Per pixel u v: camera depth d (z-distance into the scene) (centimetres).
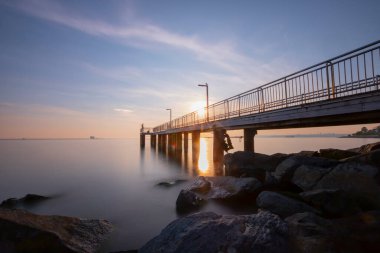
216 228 546
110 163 3597
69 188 1838
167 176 2298
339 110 957
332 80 985
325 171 916
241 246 495
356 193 787
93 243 714
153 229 927
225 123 1984
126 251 708
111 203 1362
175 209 1149
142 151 6444
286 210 732
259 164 1416
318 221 589
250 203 1095
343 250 495
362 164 828
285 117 1267
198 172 2477
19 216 657
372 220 591
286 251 490
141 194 1566
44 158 4747
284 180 1091
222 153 2092
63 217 759
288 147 6825
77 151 7550
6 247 571
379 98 799
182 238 538
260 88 1515
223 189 1202
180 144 4409
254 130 1836
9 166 3319
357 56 882
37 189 1839
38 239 596
